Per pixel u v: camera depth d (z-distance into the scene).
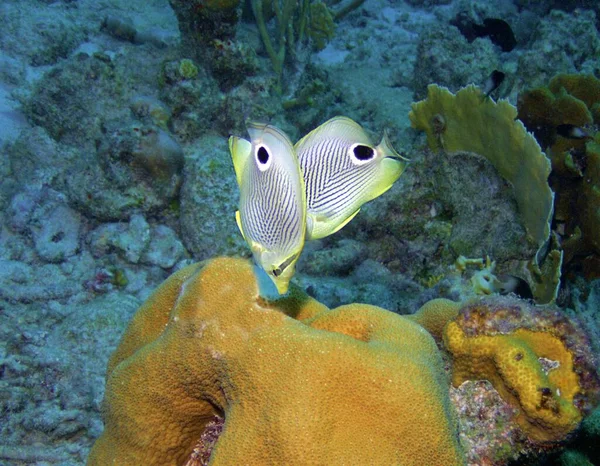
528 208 0.77
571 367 0.42
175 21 1.71
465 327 0.44
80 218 0.98
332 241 1.04
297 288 0.48
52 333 0.77
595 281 0.94
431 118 0.87
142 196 0.96
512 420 0.43
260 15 1.37
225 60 1.13
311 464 0.35
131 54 1.20
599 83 0.90
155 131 0.94
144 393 0.42
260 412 0.36
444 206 0.93
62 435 0.68
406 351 0.39
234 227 0.97
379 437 0.35
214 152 1.04
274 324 0.40
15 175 1.03
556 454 0.47
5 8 1.36
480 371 0.44
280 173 0.30
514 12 2.09
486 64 1.42
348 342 0.38
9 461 0.65
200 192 0.97
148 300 0.49
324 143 0.32
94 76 1.13
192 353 0.40
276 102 1.23
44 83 1.11
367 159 0.33
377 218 0.96
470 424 0.43
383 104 1.48
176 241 0.98
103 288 0.90
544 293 0.76
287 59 1.44
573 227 0.81
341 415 0.36
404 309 0.84
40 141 1.05
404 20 2.07
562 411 0.40
